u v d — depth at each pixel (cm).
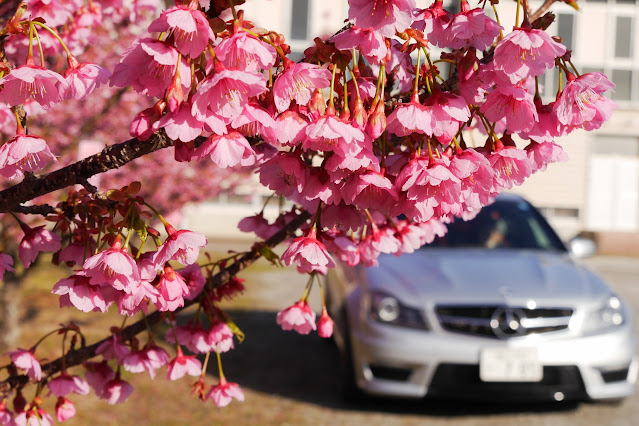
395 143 165
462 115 126
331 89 124
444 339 483
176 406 535
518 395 487
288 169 128
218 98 114
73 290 138
